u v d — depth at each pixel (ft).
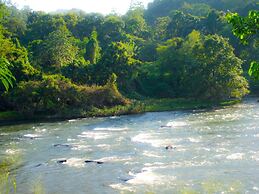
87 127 152.25
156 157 93.56
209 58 220.64
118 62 242.99
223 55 217.97
